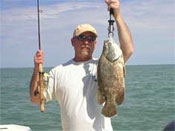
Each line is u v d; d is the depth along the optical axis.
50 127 8.62
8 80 36.91
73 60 2.35
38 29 2.49
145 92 16.92
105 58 2.15
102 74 2.16
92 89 2.24
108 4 2.17
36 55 2.26
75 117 2.20
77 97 2.22
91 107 2.21
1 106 13.06
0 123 9.49
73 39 2.34
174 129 1.42
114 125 8.63
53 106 12.13
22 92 19.58
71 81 2.26
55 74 2.32
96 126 2.19
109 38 2.17
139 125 8.62
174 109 11.15
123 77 2.14
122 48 2.21
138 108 11.46
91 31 2.28
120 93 2.15
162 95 15.61
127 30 2.19
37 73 2.27
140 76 36.19
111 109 2.15
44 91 2.30
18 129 3.48
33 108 12.18
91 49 2.31
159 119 9.46
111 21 2.17
